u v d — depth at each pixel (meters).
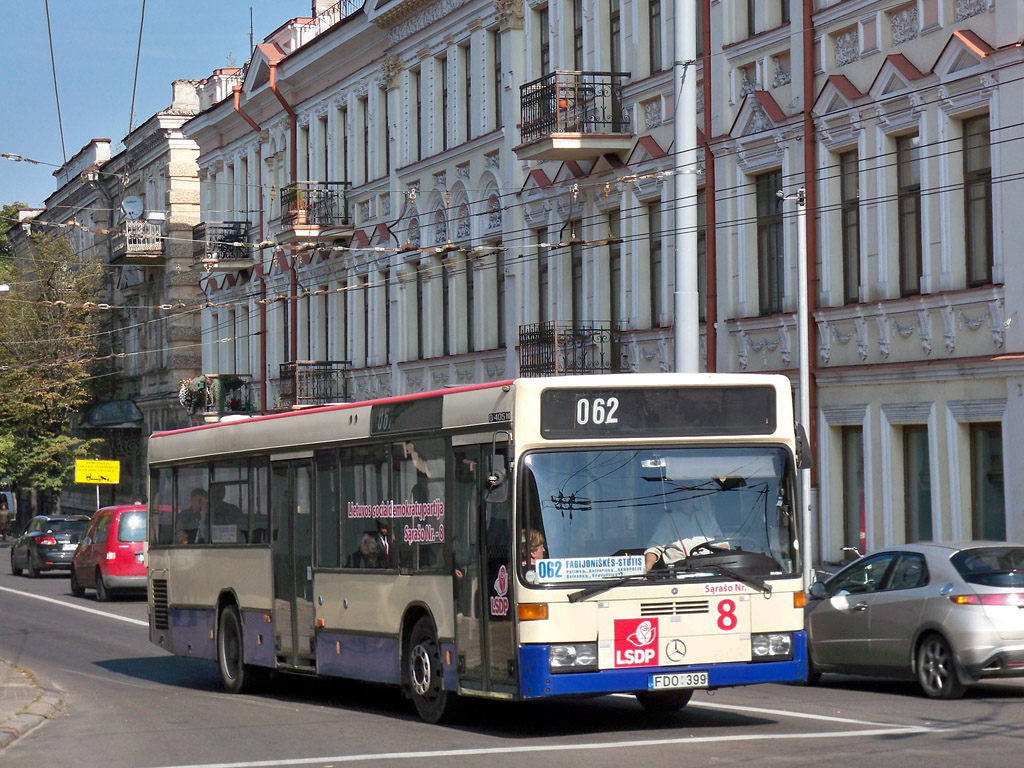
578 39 38.38
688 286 25.73
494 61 42.84
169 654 28.11
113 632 32.44
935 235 26.91
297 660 19.45
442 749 14.26
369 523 17.75
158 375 75.62
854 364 28.75
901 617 18.28
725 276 32.69
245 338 64.06
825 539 29.50
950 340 26.55
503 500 14.63
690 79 26.02
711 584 14.70
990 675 17.16
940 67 26.62
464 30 44.28
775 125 30.89
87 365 79.19
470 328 44.69
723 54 32.69
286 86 58.06
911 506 27.97
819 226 29.81
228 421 21.94
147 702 19.97
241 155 64.38
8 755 15.05
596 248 37.38
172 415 73.12
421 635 16.56
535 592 14.31
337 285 54.28
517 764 13.05
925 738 13.91
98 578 41.53
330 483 18.73
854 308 28.64
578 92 36.50
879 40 28.31
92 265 79.00
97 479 68.31
